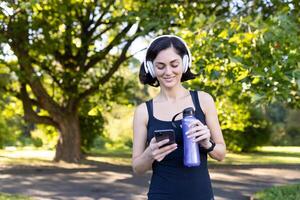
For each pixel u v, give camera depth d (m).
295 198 7.59
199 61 5.80
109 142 22.19
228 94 7.80
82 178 10.57
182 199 2.33
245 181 10.33
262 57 5.31
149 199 2.41
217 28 6.05
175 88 2.48
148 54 2.48
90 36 13.62
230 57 5.25
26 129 22.08
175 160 2.35
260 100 5.08
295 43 5.20
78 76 13.41
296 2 7.02
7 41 11.31
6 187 9.18
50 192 8.74
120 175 11.09
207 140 2.31
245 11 6.83
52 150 19.44
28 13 11.73
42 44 12.58
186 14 9.42
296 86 5.20
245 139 18.92
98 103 15.45
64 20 12.55
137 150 2.47
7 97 15.08
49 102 13.43
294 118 28.14
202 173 2.38
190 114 2.33
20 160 14.01
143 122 2.48
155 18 8.94
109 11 13.05
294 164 13.51
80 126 16.33
